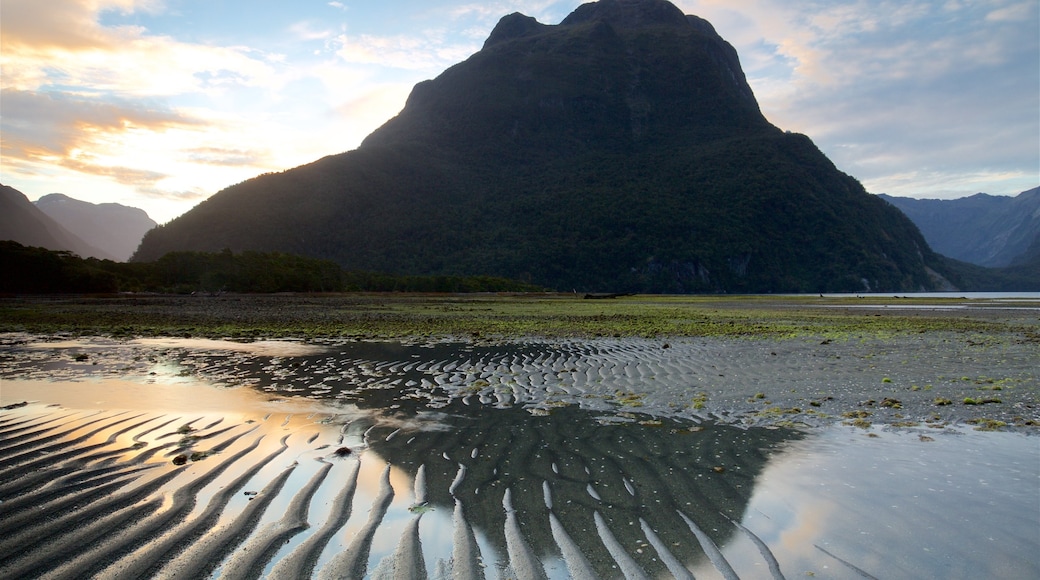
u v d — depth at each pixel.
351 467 5.86
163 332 21.28
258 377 11.61
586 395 9.93
